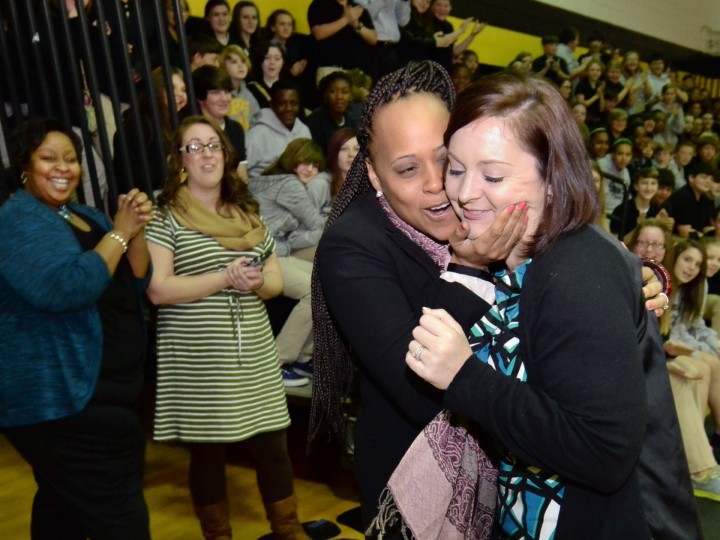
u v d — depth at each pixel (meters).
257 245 2.43
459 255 1.04
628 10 9.28
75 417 1.82
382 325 1.13
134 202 1.93
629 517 0.98
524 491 1.05
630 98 8.13
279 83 3.91
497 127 0.95
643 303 1.01
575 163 0.96
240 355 2.35
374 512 1.26
